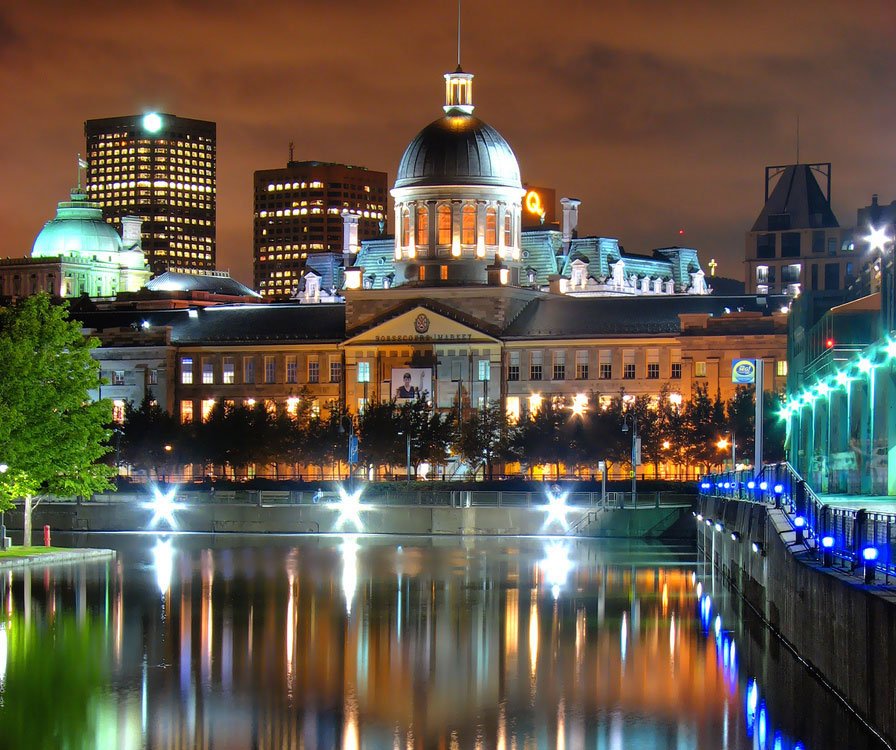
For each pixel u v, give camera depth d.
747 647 84.88
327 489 193.00
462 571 125.00
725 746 63.19
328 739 65.38
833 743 60.28
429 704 71.44
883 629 56.50
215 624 95.12
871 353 112.06
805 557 74.75
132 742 64.94
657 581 117.19
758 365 120.44
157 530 173.12
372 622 96.06
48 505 174.25
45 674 78.50
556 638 89.19
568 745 64.19
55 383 131.62
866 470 117.81
